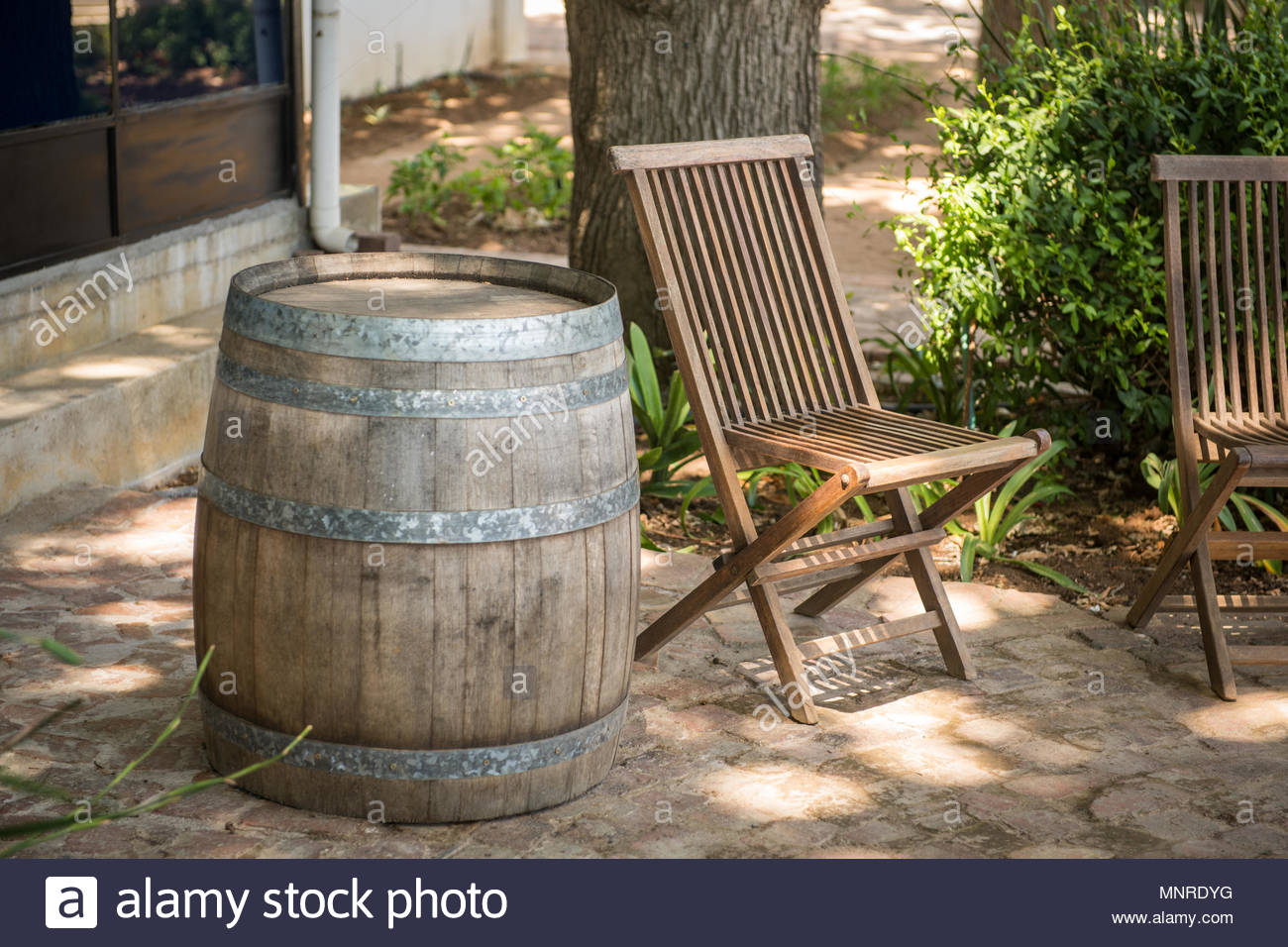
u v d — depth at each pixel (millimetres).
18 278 5188
